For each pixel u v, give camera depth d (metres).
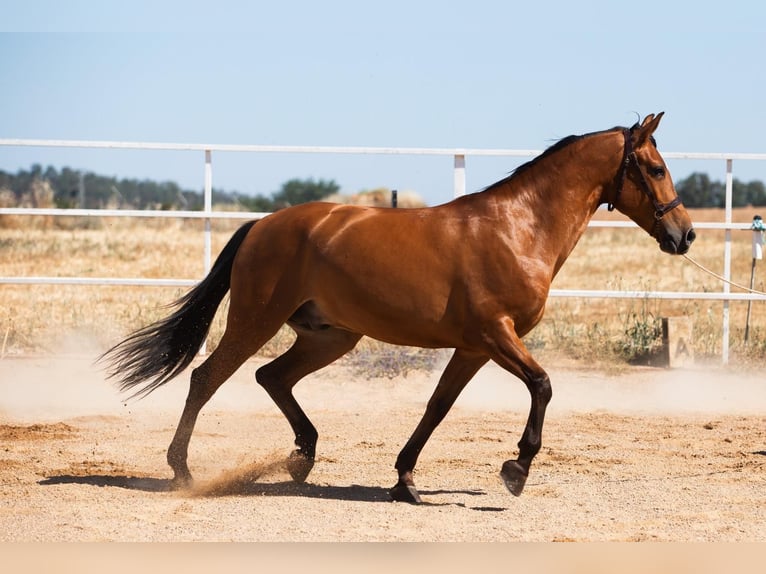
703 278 28.70
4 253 32.03
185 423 9.91
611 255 36.72
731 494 9.75
